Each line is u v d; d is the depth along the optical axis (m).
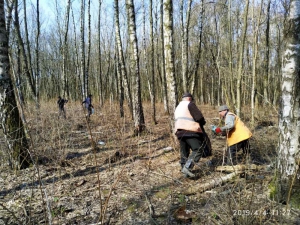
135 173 4.52
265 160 4.59
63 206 3.36
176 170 4.56
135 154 5.60
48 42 31.00
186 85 11.49
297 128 2.97
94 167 4.90
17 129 4.34
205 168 4.36
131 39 7.67
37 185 4.05
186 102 4.27
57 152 5.46
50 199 3.54
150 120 11.44
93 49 32.03
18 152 4.61
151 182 4.09
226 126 4.38
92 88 31.48
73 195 3.69
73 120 9.58
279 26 14.32
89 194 3.73
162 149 5.87
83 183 4.12
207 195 3.46
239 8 12.94
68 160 5.21
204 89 29.48
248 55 15.77
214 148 5.63
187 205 3.28
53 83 30.52
